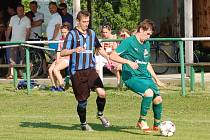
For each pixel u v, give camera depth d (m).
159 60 36.12
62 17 34.34
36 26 34.50
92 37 19.14
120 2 61.12
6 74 35.34
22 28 33.28
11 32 33.66
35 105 25.98
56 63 29.36
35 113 24.03
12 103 26.62
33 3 34.91
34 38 34.25
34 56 33.16
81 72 18.97
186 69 32.22
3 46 31.61
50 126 20.64
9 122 21.69
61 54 18.95
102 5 60.50
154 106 18.70
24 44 29.27
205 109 24.70
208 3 39.50
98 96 19.48
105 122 19.77
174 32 41.50
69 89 29.94
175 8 41.28
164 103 25.98
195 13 40.19
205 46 39.31
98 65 29.33
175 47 36.34
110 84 31.97
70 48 19.00
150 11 45.53
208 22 39.53
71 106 25.67
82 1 49.88
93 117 22.69
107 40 28.09
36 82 31.48
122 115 23.33
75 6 33.12
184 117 22.84
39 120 22.14
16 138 18.31
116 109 24.88
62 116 23.09
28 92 29.03
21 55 32.69
